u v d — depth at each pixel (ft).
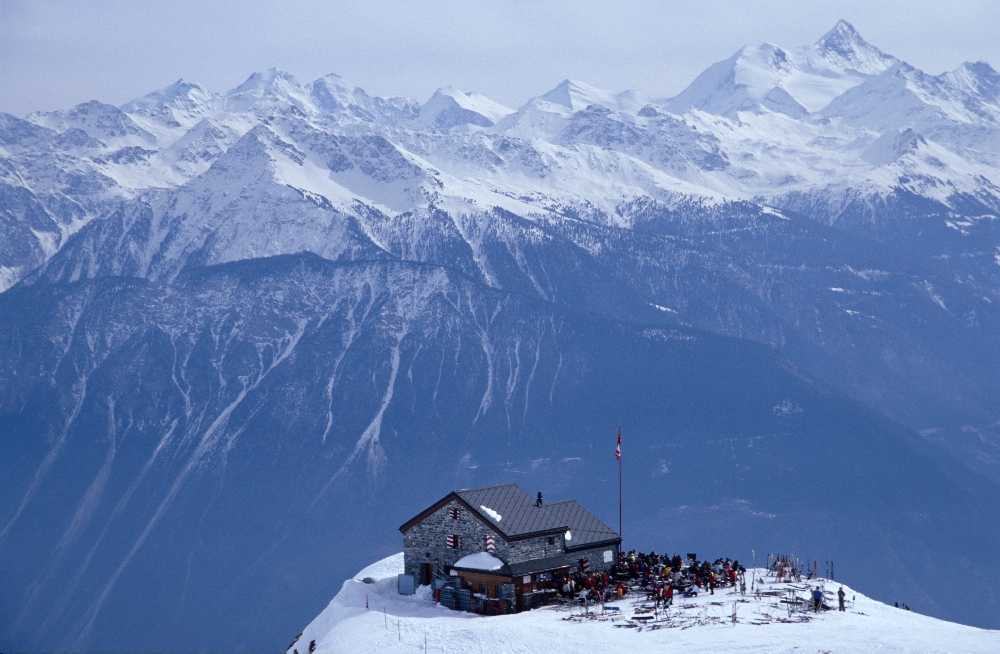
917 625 311.27
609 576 357.00
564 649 293.23
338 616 347.97
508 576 338.75
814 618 309.63
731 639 289.12
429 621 325.01
